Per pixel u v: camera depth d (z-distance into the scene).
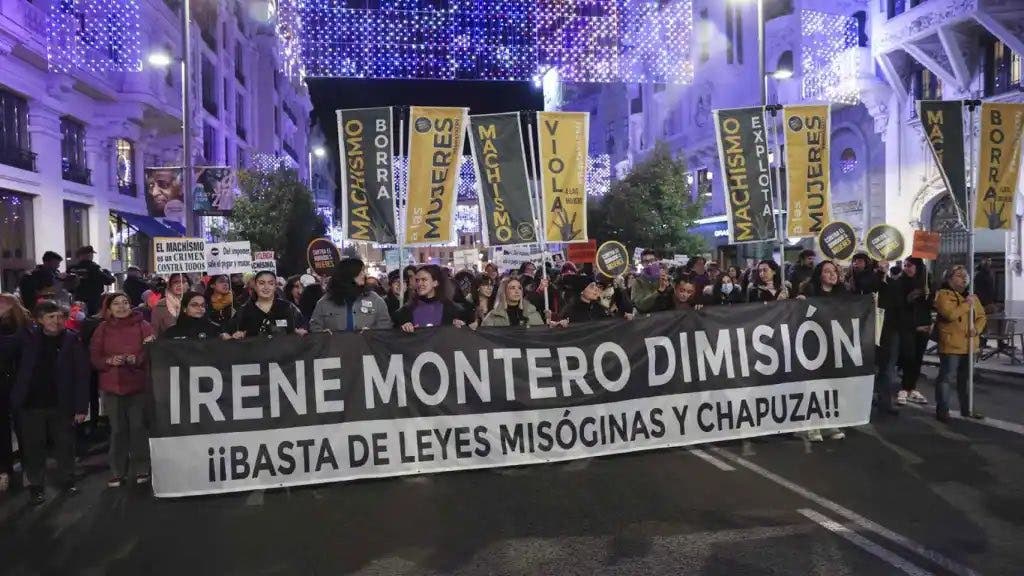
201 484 6.48
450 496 6.30
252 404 6.58
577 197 8.73
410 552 5.11
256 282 7.31
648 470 6.90
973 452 7.33
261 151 47.75
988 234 19.00
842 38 23.27
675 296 9.24
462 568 4.82
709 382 7.57
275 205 32.28
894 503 5.86
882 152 22.42
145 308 10.48
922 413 9.23
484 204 8.66
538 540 5.25
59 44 17.88
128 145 24.12
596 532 5.37
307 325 8.39
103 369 7.09
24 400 6.51
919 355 9.95
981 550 4.90
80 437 9.38
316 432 6.67
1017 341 15.88
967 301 8.66
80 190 20.30
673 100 37.91
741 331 7.69
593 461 7.25
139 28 21.67
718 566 4.73
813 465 6.96
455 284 10.52
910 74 20.84
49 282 10.13
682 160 29.69
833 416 7.90
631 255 30.30
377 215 8.64
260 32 46.97
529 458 7.05
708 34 33.81
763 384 7.71
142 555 5.25
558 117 8.69
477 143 8.66
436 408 6.89
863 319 8.02
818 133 9.34
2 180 16.55
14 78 16.92
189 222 15.93
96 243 21.19
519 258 15.62
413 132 8.69
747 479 6.55
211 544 5.41
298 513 6.02
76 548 5.43
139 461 7.10
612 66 15.65
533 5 15.09
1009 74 17.73
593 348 7.27
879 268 10.95
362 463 6.74
